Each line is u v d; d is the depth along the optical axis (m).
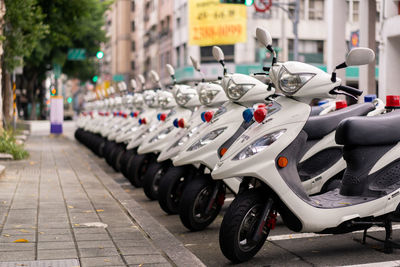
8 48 16.30
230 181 6.54
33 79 47.41
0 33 15.08
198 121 7.81
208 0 45.44
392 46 19.31
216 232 6.54
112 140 14.07
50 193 8.81
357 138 5.27
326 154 6.89
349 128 5.27
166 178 7.44
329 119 6.93
